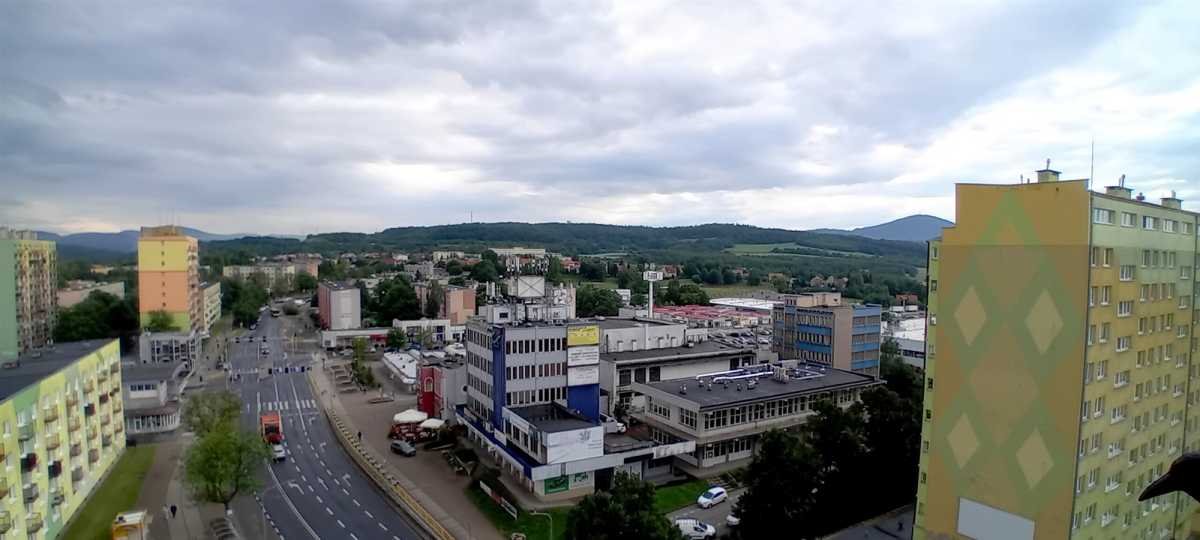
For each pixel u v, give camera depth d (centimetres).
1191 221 5856
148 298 17488
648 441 8356
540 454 7456
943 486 5519
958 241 5344
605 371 10394
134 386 10494
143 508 7338
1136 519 5400
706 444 8406
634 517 5044
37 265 16438
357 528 6869
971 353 5284
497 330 8725
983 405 5216
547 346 8931
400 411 11588
